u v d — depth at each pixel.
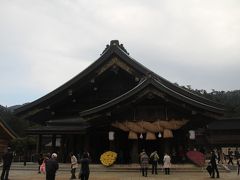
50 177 15.87
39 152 38.22
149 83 32.72
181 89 38.03
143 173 25.72
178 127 32.75
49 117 40.62
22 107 38.81
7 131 39.44
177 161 33.97
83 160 17.75
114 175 26.28
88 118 33.44
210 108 32.53
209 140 79.75
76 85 38.81
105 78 39.69
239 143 78.62
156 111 33.12
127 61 37.66
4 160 21.64
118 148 35.62
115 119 33.31
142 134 33.84
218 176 24.45
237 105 114.38
